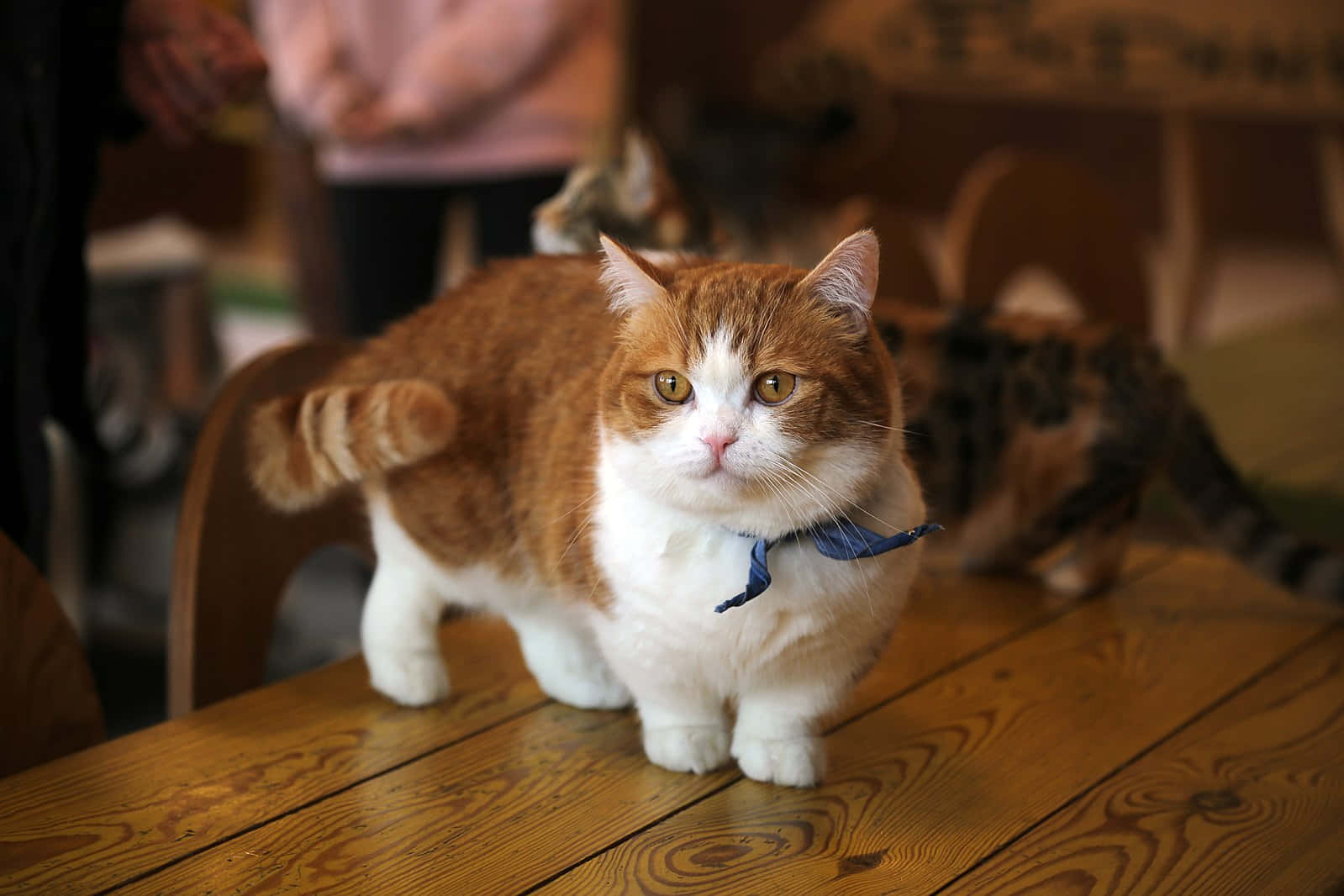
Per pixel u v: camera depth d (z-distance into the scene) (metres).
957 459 1.70
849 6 5.09
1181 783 1.13
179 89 1.62
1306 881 0.97
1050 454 1.66
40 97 1.36
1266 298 4.48
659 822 1.06
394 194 2.59
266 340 5.91
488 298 1.33
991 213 2.41
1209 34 4.44
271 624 1.44
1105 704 1.30
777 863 0.99
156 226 4.18
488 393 1.25
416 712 1.28
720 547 1.04
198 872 0.97
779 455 1.00
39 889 0.94
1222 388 2.77
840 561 1.03
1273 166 4.40
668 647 1.08
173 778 1.12
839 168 5.25
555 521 1.17
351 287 2.69
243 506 1.39
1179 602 1.61
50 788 1.10
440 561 1.27
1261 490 2.15
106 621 3.53
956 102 4.97
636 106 5.59
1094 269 2.67
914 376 1.69
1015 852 1.01
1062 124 4.79
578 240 1.80
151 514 3.60
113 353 3.78
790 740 1.13
